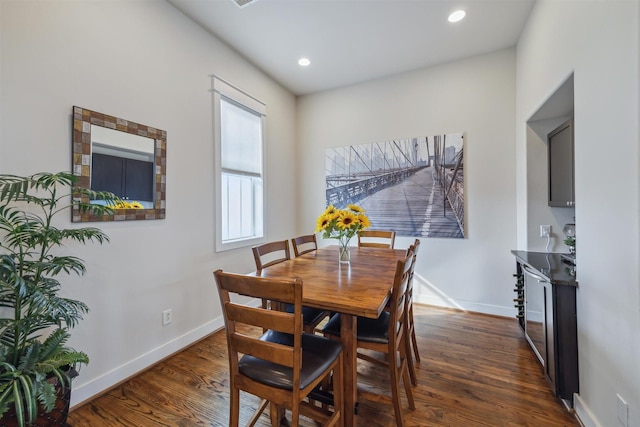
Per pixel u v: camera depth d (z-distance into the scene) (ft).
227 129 9.66
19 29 4.88
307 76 11.55
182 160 7.89
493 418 5.20
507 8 7.76
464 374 6.55
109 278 6.17
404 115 11.28
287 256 7.47
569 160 6.75
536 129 8.57
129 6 6.61
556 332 5.50
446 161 10.59
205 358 7.40
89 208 5.16
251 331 9.21
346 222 6.47
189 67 8.11
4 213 4.21
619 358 4.14
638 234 3.75
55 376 4.38
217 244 9.02
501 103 9.78
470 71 10.21
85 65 5.78
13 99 4.81
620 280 4.11
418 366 6.88
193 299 8.23
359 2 7.48
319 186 13.01
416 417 5.24
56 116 5.34
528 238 8.68
